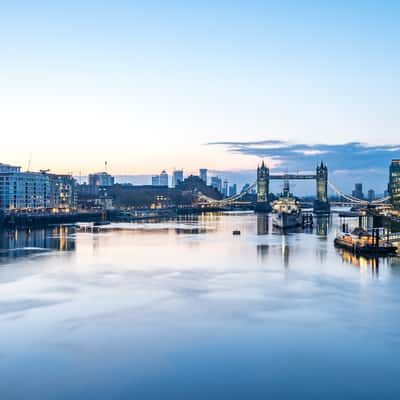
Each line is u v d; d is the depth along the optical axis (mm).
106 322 88750
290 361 71938
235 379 66312
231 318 91438
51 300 104062
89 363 71000
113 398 61469
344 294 109875
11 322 88438
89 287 117312
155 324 87812
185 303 102375
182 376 67188
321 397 61781
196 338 80812
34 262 155750
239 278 129750
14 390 63312
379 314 93812
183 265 152500
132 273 137250
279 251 186625
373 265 148500
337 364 70938
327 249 192500
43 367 69562
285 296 108375
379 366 70312
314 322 89125
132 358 72688
